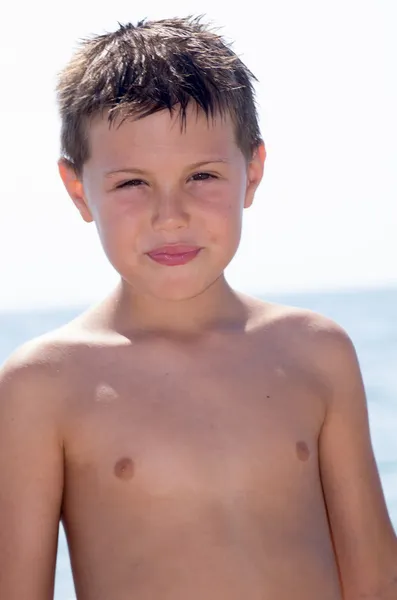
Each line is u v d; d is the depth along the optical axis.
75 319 2.06
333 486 2.04
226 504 1.83
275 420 1.92
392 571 2.08
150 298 1.99
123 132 1.84
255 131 2.06
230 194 1.90
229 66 1.98
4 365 1.95
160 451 1.84
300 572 1.84
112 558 1.82
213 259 1.88
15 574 1.85
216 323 2.03
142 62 1.90
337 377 2.06
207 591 1.77
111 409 1.88
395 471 4.90
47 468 1.87
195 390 1.92
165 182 1.84
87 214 2.03
